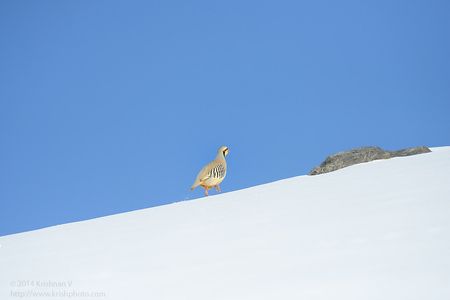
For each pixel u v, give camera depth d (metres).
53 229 19.25
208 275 10.08
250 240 12.42
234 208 17.73
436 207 12.56
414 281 8.02
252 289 8.88
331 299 7.86
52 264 12.84
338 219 13.15
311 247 10.98
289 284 8.82
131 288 9.96
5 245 16.83
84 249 14.19
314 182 21.23
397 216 12.33
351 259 9.68
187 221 16.52
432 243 9.82
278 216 14.88
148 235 14.98
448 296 7.28
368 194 15.87
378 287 8.02
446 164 19.25
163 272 10.78
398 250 9.73
